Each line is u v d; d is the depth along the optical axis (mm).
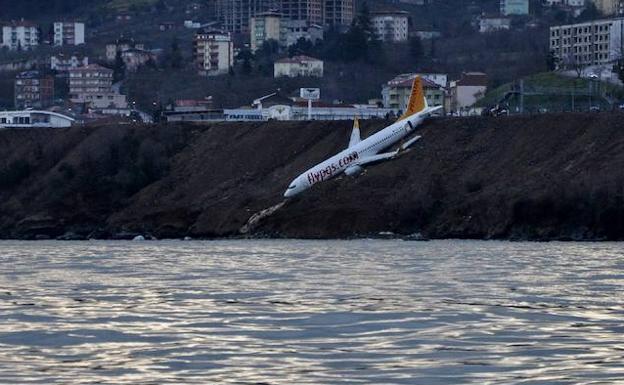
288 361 156000
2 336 178625
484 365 151625
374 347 166500
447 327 184250
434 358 157000
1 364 154875
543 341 169750
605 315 197875
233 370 150250
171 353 163000
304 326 187375
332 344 169500
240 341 172875
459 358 156875
